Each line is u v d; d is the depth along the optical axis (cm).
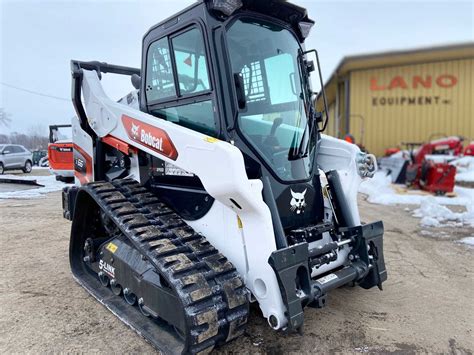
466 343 262
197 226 280
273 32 290
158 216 288
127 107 322
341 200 312
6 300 333
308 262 240
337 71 1424
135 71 436
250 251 239
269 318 229
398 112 1393
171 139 262
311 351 252
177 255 242
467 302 325
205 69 262
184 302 216
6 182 1305
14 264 430
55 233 573
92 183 338
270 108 280
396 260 430
